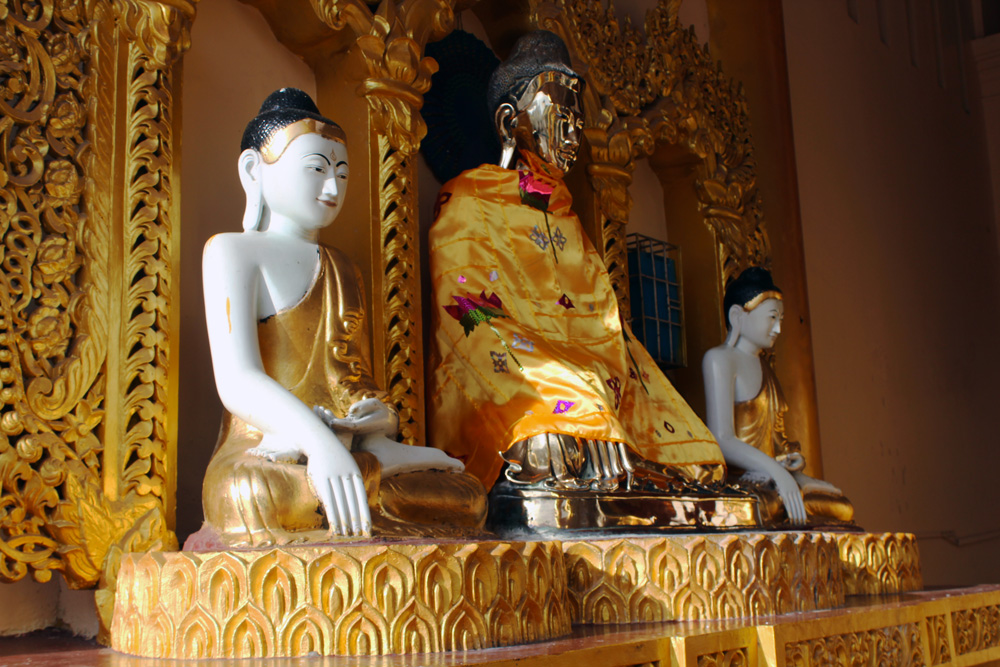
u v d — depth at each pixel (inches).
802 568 143.9
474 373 163.3
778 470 191.8
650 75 230.5
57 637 130.8
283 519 111.1
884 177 335.3
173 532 130.8
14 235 123.3
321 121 136.1
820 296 284.8
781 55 268.5
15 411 119.5
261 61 173.6
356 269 140.6
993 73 421.4
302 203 134.1
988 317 394.0
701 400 237.3
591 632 120.2
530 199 182.9
